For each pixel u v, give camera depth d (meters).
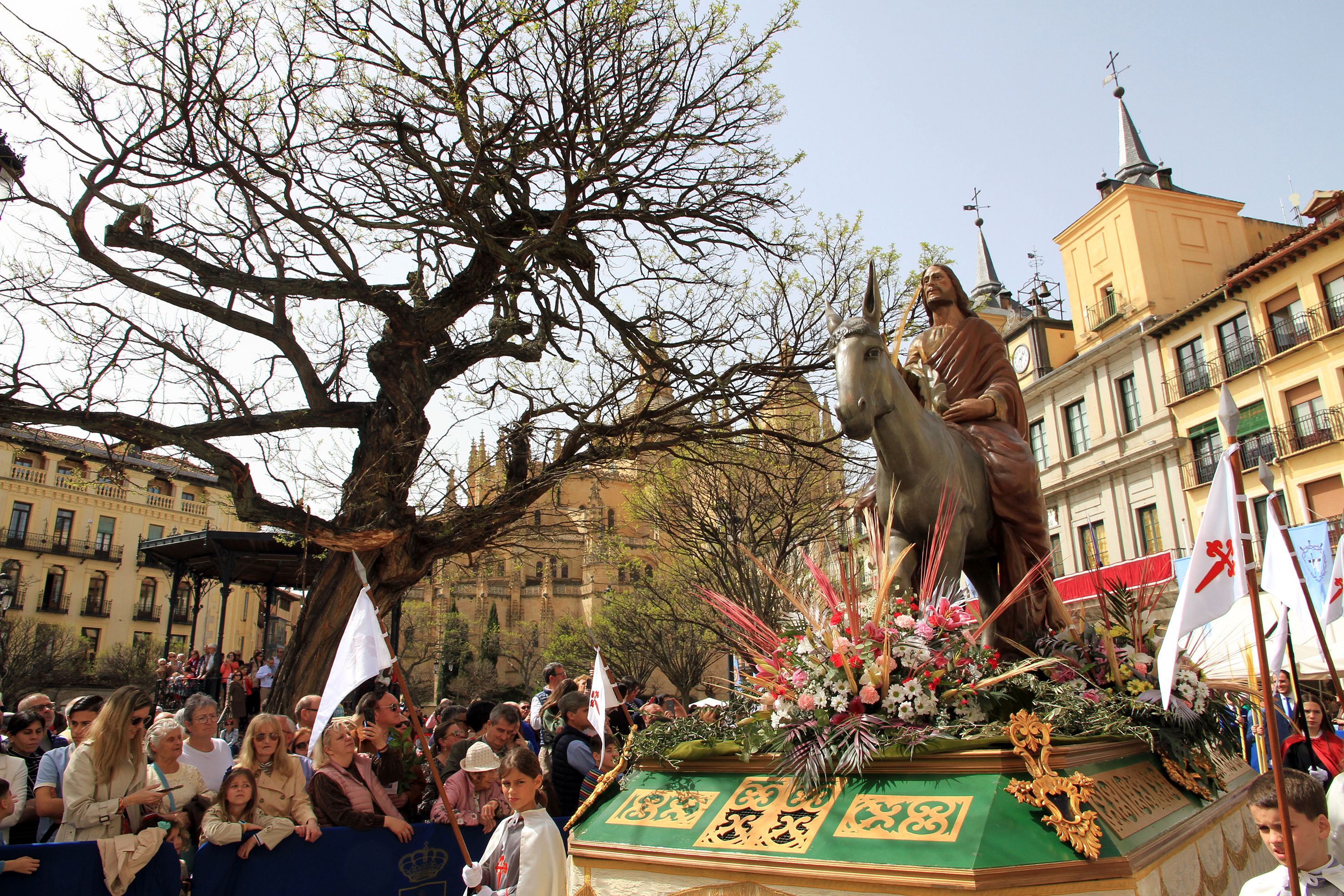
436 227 13.25
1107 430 31.27
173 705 16.81
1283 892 3.13
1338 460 23.39
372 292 11.86
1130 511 30.19
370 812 5.81
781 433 13.90
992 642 4.97
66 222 10.52
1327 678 11.84
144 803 5.24
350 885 5.61
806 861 3.34
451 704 8.30
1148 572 5.07
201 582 20.27
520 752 4.03
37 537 46.59
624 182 13.39
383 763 6.64
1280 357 24.95
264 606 22.58
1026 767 3.32
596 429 13.17
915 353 6.28
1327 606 6.44
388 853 5.79
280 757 5.75
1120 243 32.47
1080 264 34.66
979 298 45.50
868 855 3.22
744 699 4.87
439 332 12.70
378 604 11.59
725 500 18.94
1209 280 31.70
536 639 75.31
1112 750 3.89
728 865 3.54
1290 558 4.58
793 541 17.86
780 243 14.35
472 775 6.33
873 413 4.49
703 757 4.33
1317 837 3.11
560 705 6.64
